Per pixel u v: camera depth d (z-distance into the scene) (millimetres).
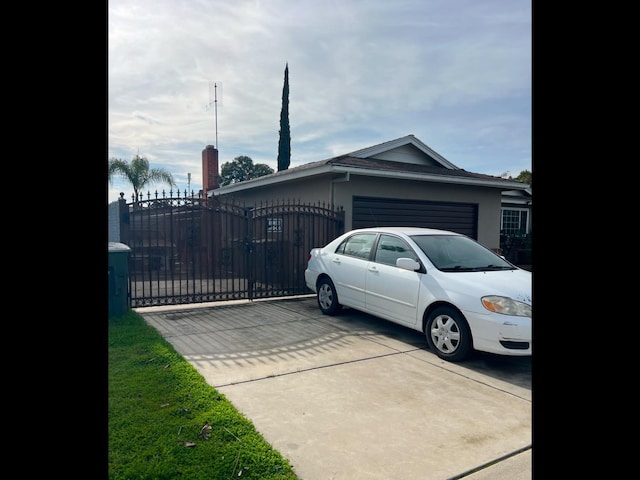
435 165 12781
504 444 3111
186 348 5254
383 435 3209
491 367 4703
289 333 6020
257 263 10547
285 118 27516
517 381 4309
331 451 2971
